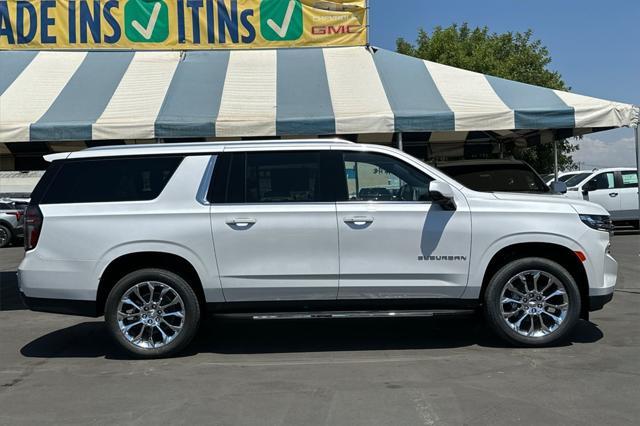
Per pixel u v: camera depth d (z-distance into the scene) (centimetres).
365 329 701
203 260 570
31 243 576
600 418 415
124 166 590
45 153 1119
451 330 684
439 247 573
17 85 852
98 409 453
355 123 754
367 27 997
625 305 795
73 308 575
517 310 588
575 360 550
